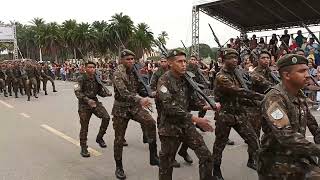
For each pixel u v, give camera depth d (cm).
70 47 7106
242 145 773
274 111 296
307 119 352
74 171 626
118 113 573
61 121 1104
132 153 729
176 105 408
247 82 594
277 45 1717
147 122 591
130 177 586
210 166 411
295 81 297
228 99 518
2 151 763
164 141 426
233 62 509
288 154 304
